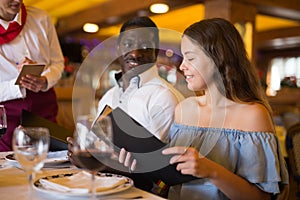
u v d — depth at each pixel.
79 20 6.33
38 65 2.11
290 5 4.53
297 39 7.03
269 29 7.27
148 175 1.22
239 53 1.37
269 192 1.25
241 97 1.38
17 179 1.19
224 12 4.00
